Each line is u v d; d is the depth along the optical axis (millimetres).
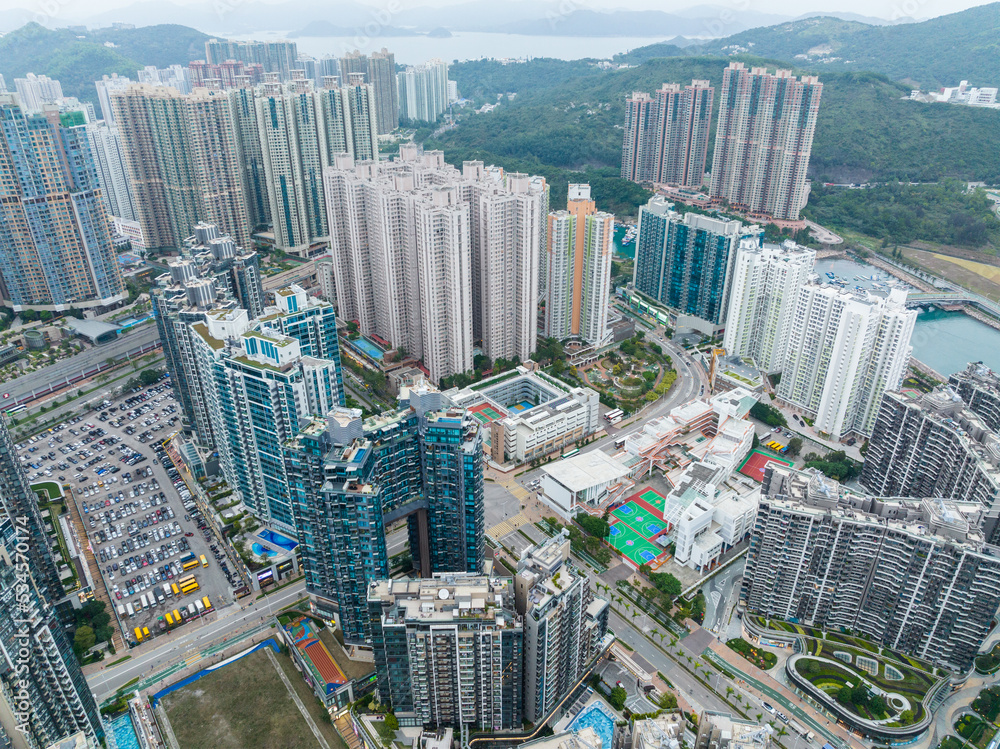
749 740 198125
